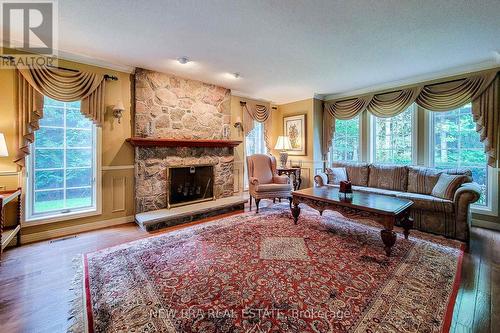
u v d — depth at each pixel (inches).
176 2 80.6
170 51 121.3
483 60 131.6
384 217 97.9
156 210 150.9
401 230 130.7
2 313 64.7
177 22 93.5
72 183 130.3
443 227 121.6
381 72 152.2
